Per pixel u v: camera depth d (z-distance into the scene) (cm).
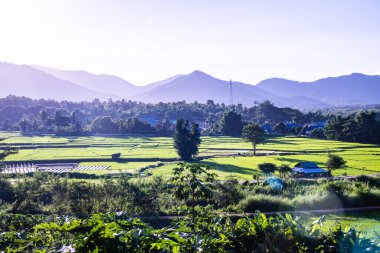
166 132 14788
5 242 748
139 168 7162
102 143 11694
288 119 19962
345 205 3234
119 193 3256
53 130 16238
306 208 3177
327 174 5941
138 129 15100
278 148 9850
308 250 939
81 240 593
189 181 1533
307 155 8538
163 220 2983
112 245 596
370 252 909
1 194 3600
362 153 8531
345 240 947
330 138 12344
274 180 4484
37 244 757
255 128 9275
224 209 3141
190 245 656
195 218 1358
